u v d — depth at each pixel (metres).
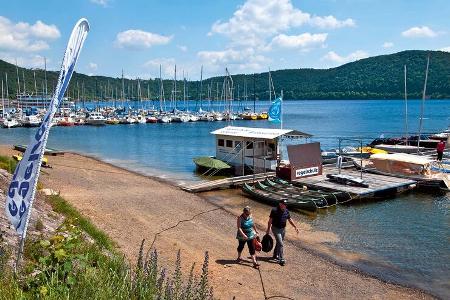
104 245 13.05
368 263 15.94
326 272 14.73
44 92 148.50
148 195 25.61
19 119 98.19
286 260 15.58
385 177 30.98
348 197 25.98
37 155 6.58
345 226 20.92
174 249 15.42
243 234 14.09
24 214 6.69
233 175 36.66
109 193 25.09
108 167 39.50
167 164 44.22
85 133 86.06
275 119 40.59
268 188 28.12
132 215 20.14
